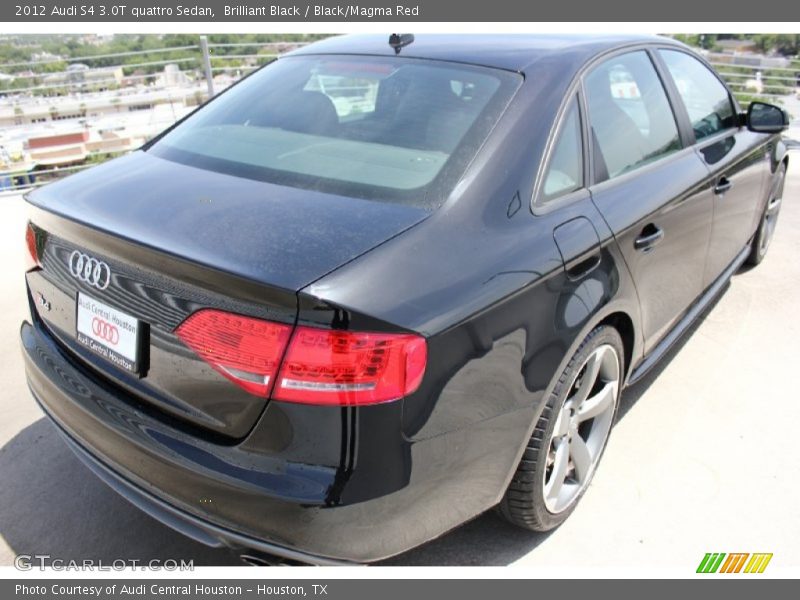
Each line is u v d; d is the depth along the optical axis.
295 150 2.25
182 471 1.76
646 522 2.54
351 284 1.64
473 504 1.99
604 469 2.81
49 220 2.09
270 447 1.69
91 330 2.02
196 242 1.75
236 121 2.53
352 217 1.86
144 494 1.89
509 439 2.01
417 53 2.60
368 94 2.44
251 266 1.64
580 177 2.37
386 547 1.79
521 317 1.95
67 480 2.69
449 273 1.79
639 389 3.38
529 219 2.07
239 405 1.71
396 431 1.69
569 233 2.16
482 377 1.86
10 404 3.19
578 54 2.58
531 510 2.28
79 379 2.06
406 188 2.00
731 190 3.50
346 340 1.60
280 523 1.69
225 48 8.70
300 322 1.60
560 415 2.28
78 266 2.01
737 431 3.07
